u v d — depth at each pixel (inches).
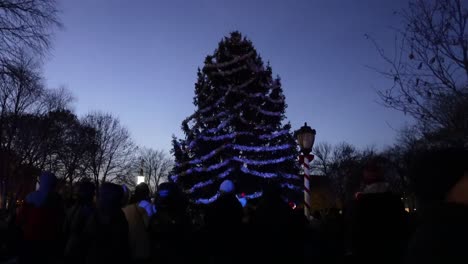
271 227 219.1
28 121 1464.1
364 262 177.5
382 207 178.2
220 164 786.2
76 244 202.2
